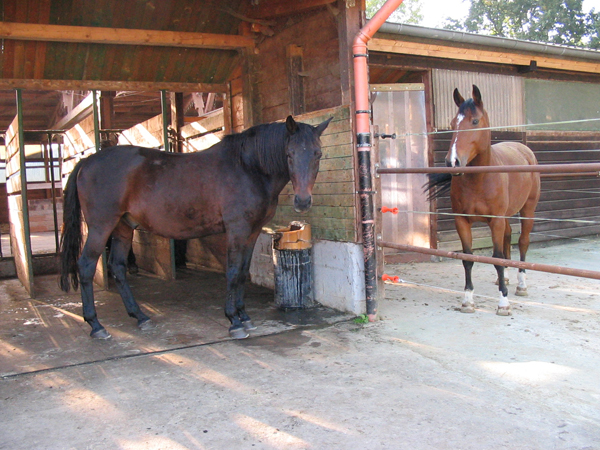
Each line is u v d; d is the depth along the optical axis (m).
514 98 7.50
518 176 4.64
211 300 5.14
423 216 6.89
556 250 7.57
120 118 13.57
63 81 5.43
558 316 4.17
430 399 2.68
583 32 20.75
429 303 4.70
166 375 3.12
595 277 2.77
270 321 4.27
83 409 2.67
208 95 9.62
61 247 4.07
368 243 4.12
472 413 2.51
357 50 3.99
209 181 3.88
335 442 2.26
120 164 3.95
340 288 4.45
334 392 2.79
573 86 8.15
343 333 3.88
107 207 3.93
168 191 3.91
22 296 5.54
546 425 2.38
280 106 5.47
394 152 6.69
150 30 5.13
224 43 5.55
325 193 4.61
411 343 3.59
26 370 3.26
